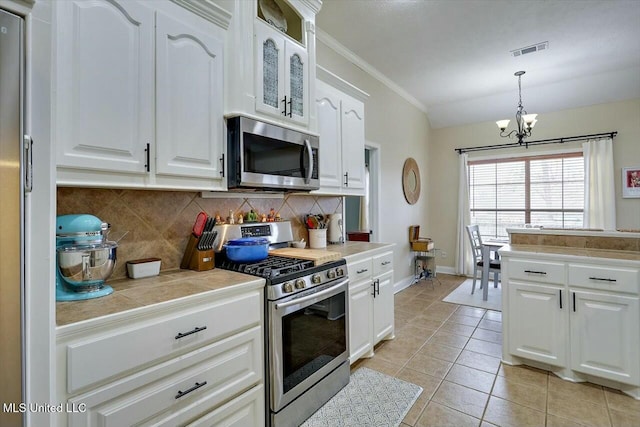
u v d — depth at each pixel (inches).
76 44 47.8
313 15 93.3
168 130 59.4
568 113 193.9
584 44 136.9
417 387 86.2
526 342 95.6
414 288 192.2
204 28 65.9
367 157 169.8
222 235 80.0
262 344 64.0
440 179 237.5
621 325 81.8
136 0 54.9
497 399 80.8
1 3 30.8
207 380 53.5
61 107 46.4
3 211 29.7
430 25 122.0
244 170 69.9
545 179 203.8
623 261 81.5
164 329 47.9
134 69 54.6
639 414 74.2
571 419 72.8
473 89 190.4
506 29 124.6
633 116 176.2
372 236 167.8
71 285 50.5
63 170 46.9
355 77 149.8
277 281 64.9
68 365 38.4
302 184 85.4
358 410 76.5
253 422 61.9
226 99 70.2
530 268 94.9
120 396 43.4
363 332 98.3
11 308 30.6
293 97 84.9
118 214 64.0
